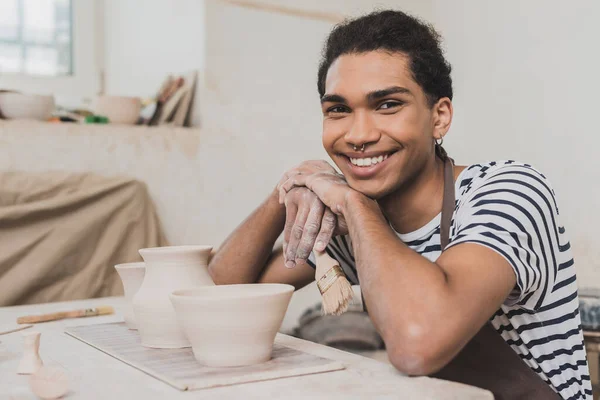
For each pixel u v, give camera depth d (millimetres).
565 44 2842
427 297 945
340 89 1156
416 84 1157
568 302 1197
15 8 3506
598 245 2754
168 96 3053
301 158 3199
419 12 3420
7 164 2498
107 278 2539
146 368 976
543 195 1134
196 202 2900
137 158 2758
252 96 3031
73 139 2625
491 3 3141
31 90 3518
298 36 3141
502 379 1126
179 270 1131
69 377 955
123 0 3600
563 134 2869
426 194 1256
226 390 870
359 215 1142
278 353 1069
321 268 1215
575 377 1195
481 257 989
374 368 988
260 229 1527
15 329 1347
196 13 2963
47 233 2455
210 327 954
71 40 3680
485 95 3195
